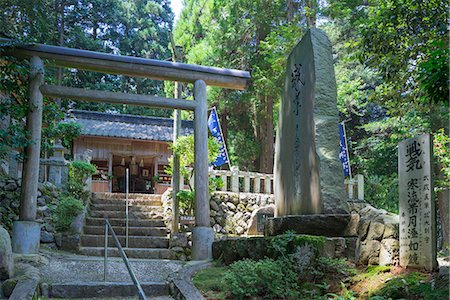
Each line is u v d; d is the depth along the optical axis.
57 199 9.96
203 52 18.30
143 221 10.45
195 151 8.57
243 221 11.55
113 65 8.45
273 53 14.98
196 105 8.72
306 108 7.16
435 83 4.08
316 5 15.25
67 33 22.45
